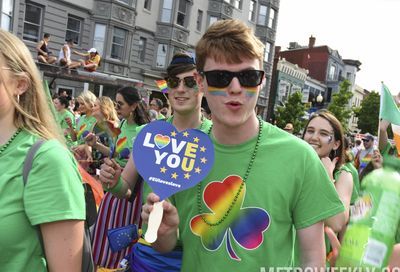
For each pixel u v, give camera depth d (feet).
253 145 5.47
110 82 56.34
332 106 118.62
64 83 61.67
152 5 78.02
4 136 4.78
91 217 6.82
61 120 20.54
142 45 77.92
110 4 68.28
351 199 11.00
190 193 5.68
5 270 4.46
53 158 4.64
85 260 4.96
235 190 5.39
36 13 60.44
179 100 8.50
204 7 87.35
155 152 5.53
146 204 5.33
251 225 5.27
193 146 5.49
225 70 5.13
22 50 4.88
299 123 104.06
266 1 102.17
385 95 6.89
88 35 68.08
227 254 5.32
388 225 5.16
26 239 4.52
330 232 7.37
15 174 4.54
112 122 12.34
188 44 84.48
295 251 5.60
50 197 4.50
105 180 7.77
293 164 5.31
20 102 4.91
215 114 5.33
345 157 11.71
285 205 5.26
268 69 106.83
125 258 8.61
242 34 5.08
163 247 5.78
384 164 5.48
